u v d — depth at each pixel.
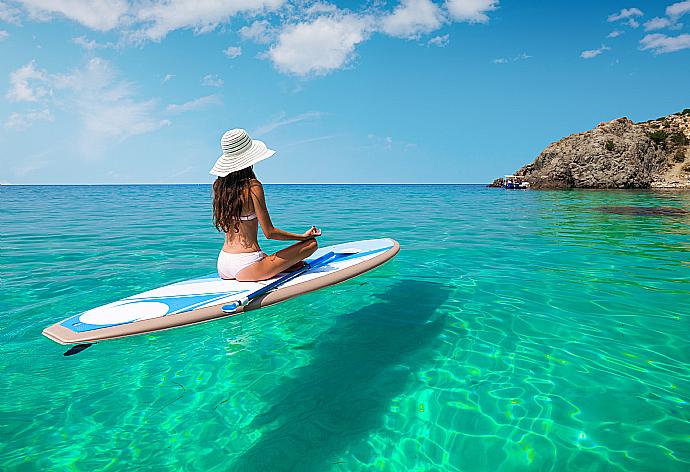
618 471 1.83
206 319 3.22
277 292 3.61
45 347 3.16
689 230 9.16
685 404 2.34
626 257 6.20
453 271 5.35
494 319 3.66
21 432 2.16
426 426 2.17
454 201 20.88
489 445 2.02
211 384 2.64
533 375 2.68
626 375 2.67
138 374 2.76
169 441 2.09
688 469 1.84
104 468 1.90
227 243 3.84
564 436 2.07
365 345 3.18
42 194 35.41
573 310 3.86
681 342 3.14
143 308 3.26
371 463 1.91
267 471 1.87
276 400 2.45
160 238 8.20
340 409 2.35
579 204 17.58
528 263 5.81
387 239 5.78
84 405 2.41
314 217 12.39
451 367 2.80
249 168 3.68
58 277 5.10
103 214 13.68
